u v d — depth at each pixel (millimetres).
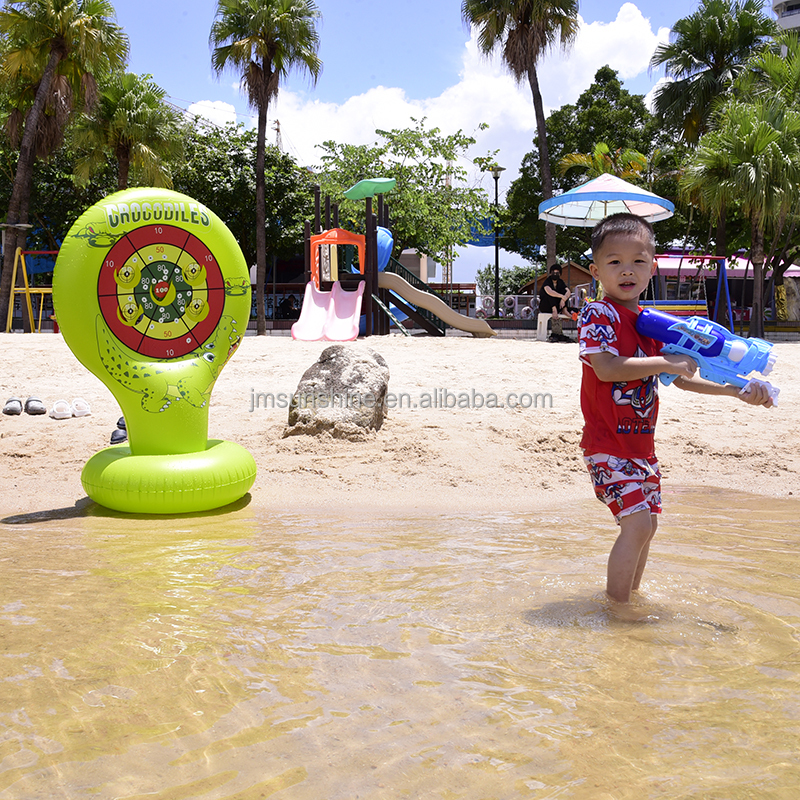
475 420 7281
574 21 22578
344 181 29672
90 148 25297
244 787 1608
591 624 2596
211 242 5520
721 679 2137
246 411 7680
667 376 2961
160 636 2533
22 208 21047
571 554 3646
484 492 5570
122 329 5246
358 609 2799
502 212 36219
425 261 42594
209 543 4027
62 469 6188
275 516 4871
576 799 1547
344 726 1878
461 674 2186
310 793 1582
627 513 2852
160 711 1976
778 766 1671
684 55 26359
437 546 3869
